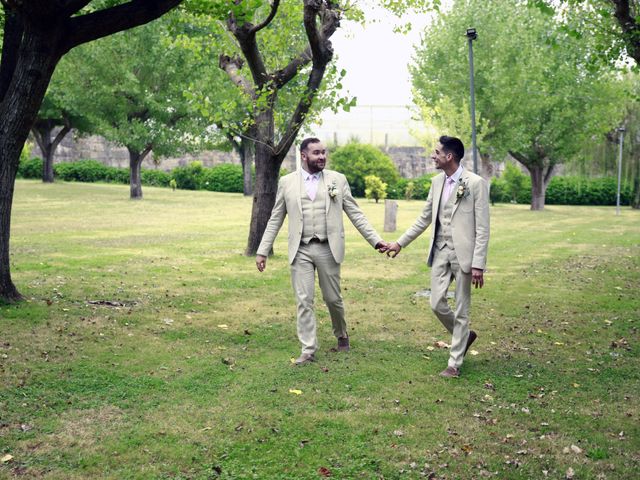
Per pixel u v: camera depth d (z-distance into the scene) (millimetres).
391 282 10609
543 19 30016
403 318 7941
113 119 29328
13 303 7902
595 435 4371
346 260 13172
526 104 29938
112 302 8391
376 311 8344
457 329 5664
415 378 5562
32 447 4113
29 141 44250
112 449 4090
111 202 28188
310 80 11617
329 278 6070
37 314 7449
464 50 29781
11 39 7855
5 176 7734
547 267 12523
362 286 10203
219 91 27250
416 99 32188
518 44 30094
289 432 4383
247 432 4375
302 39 13203
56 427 4422
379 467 3893
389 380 5492
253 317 7887
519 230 20891
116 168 44094
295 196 6027
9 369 5559
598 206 40062
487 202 5570
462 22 30516
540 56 29516
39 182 38219
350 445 4188
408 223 22219
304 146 6070
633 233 20141
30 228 17625
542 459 4012
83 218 21156
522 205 39375
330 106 11297
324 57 11391
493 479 3758
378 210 29109
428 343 6785
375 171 40625
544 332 7344
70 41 7488
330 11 11391
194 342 6672
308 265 6043
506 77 28922
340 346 6441
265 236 6281
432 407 4867
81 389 5176
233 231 18312
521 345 6766
